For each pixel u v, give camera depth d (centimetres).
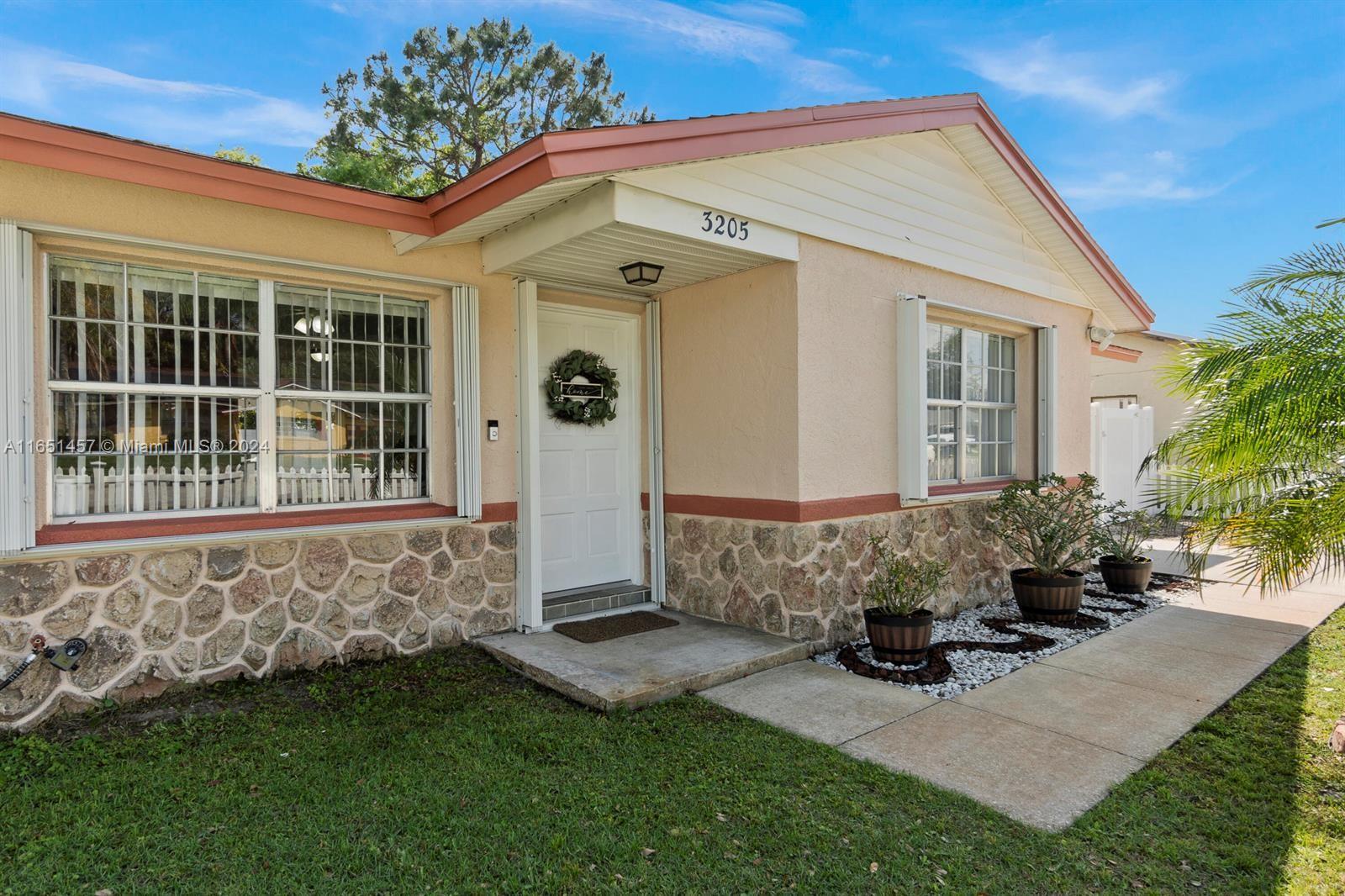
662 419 614
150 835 269
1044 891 246
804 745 357
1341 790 318
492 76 1834
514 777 319
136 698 389
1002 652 525
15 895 234
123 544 380
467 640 507
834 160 534
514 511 530
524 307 527
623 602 599
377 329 484
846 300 547
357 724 372
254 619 426
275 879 245
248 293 436
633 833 276
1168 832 284
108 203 379
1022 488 628
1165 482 450
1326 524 366
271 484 439
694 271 540
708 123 425
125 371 398
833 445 534
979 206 671
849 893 243
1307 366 364
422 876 248
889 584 506
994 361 737
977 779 326
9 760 324
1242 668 486
